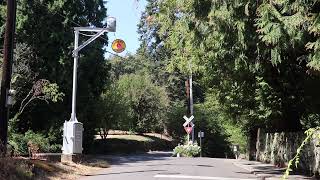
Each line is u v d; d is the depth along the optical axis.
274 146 31.64
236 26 15.34
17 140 28.84
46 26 35.94
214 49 18.22
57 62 36.09
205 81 30.95
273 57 14.66
